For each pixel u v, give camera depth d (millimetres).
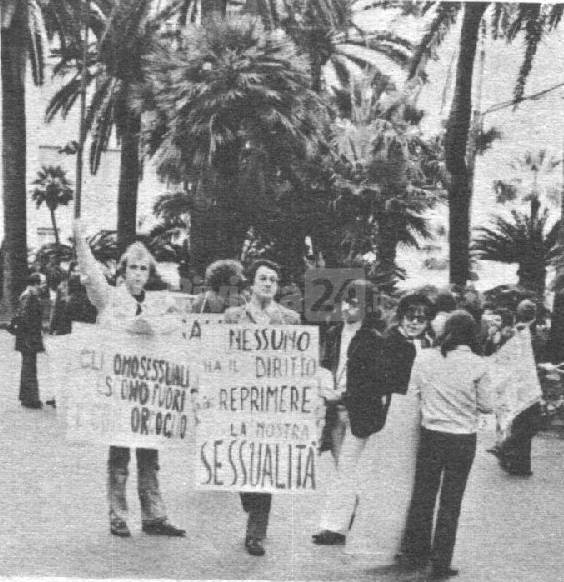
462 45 12695
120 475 6863
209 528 7074
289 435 6848
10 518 7078
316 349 6883
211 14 12562
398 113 13336
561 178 12953
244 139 12281
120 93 13227
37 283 11086
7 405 10930
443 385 6137
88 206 14266
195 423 7246
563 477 8883
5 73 14648
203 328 6879
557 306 12492
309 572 6238
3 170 14719
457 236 12906
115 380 6812
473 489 8383
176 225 13562
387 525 6418
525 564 6551
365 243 13250
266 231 13094
